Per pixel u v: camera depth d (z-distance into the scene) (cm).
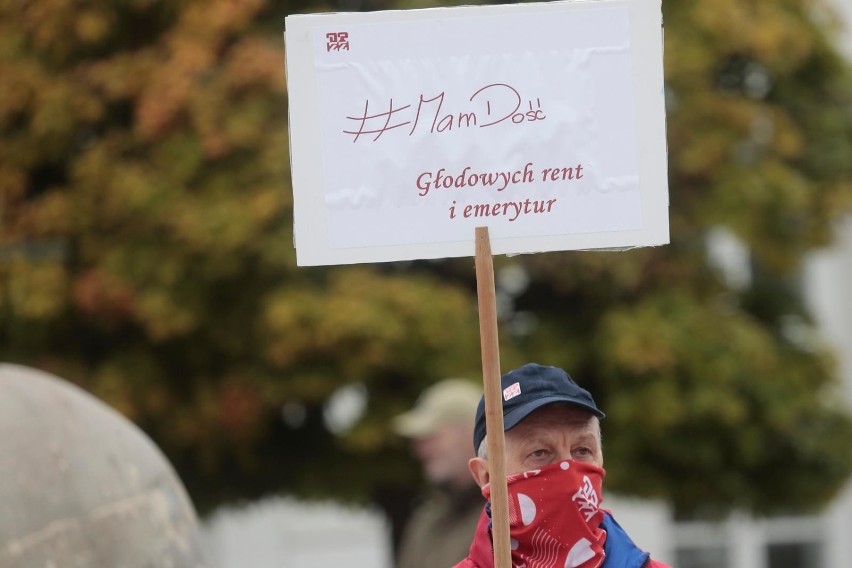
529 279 2603
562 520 861
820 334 2808
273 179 2288
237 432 2388
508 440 877
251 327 2347
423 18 901
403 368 2331
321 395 2322
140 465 1050
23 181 2430
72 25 2406
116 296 2316
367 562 4006
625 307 2523
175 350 2427
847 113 2719
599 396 2520
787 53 2597
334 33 898
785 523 4041
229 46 2391
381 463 2491
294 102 898
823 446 2631
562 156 897
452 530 1827
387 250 897
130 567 988
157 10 2427
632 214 897
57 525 966
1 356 2438
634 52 900
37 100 2405
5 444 978
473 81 900
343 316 2242
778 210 2514
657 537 3950
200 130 2303
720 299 2623
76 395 1065
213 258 2291
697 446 2483
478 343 2377
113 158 2372
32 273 2350
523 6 900
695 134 2495
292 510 3953
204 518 2577
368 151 898
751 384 2495
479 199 896
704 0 2552
